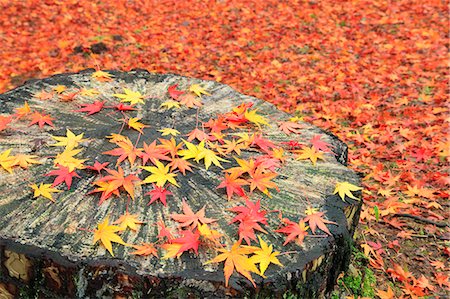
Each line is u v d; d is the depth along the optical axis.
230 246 2.11
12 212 2.19
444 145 4.44
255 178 2.44
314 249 2.16
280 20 7.65
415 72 6.01
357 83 5.76
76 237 2.09
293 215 2.31
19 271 2.09
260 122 2.93
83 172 2.43
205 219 2.18
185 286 1.98
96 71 3.51
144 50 6.56
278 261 2.05
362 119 4.96
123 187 2.36
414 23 7.56
